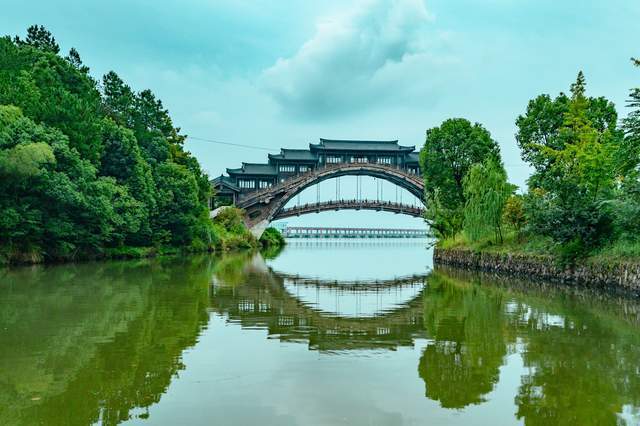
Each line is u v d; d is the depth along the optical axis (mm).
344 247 133250
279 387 10766
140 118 74875
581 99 41219
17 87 44812
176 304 21984
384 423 8875
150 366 12180
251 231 103000
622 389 10727
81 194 42281
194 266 46312
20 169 36281
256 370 11969
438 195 57438
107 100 71188
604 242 30938
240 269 44938
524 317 19609
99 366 12117
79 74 59188
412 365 12562
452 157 55281
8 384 10781
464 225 47969
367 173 107250
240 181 119000
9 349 13641
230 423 8812
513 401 9984
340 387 10805
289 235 199000
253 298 24797
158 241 64250
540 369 12219
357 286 32188
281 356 13320
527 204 35031
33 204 40625
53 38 65562
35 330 15992
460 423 8938
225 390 10539
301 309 21609
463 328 17391
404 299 25375
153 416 9094
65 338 14945
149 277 33844
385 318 19469
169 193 64688
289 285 32125
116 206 50000
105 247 53562
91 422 8805
